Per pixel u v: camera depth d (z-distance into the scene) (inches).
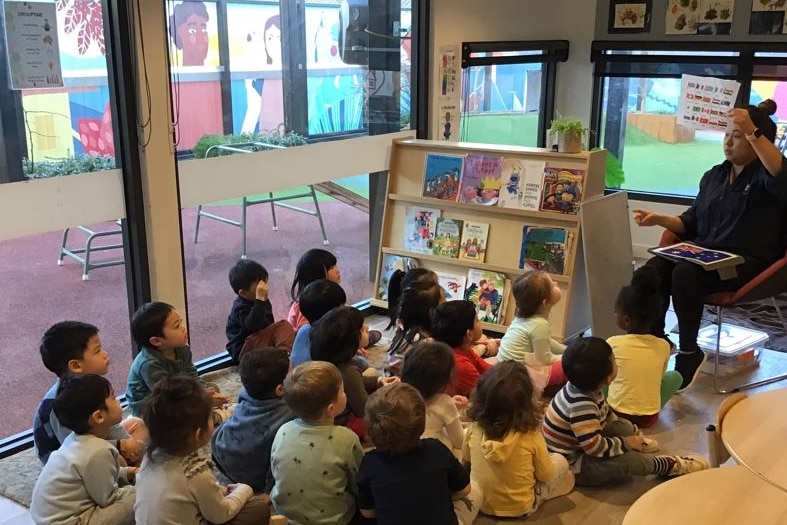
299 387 82.7
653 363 111.8
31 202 108.7
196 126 127.3
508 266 149.2
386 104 167.3
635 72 198.5
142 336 105.7
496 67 193.6
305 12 143.3
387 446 77.3
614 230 145.9
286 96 142.9
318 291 115.1
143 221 122.1
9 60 103.7
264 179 140.5
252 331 129.3
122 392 126.5
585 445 97.0
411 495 76.0
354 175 159.9
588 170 140.0
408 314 122.2
